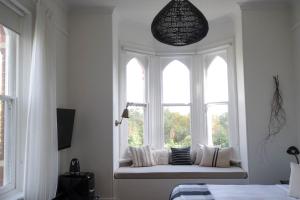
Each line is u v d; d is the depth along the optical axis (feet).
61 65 12.64
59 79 12.37
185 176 13.03
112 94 13.34
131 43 15.72
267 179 12.80
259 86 13.23
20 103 9.28
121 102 15.11
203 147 15.16
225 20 15.33
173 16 7.85
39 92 9.29
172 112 16.60
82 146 13.15
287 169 12.77
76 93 13.38
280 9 13.46
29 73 9.45
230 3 13.43
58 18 12.31
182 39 8.36
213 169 13.57
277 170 12.81
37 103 9.18
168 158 15.43
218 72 15.87
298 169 8.92
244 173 12.95
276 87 13.12
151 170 13.46
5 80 8.82
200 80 16.29
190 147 15.89
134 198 12.99
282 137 12.94
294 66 13.10
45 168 9.32
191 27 7.97
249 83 13.25
